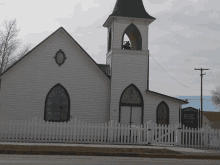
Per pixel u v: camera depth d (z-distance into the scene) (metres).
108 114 24.47
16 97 23.03
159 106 25.12
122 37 25.28
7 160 11.53
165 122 25.02
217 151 17.05
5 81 23.00
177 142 19.75
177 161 13.32
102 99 24.55
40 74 23.56
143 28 25.62
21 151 13.89
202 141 20.27
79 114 23.94
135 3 26.16
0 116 22.69
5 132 18.45
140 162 12.41
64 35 24.16
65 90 23.89
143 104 24.83
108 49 27.22
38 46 23.56
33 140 18.56
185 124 27.97
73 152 14.29
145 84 25.05
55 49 24.02
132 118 24.61
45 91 23.55
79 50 24.34
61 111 23.70
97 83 24.56
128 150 15.60
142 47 25.41
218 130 19.89
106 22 26.92
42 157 12.81
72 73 24.14
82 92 24.20
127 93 24.81
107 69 26.22
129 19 25.42
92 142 19.27
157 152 15.29
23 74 23.28
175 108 25.22
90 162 11.75
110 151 14.90
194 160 14.05
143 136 20.48
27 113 23.08
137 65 25.14
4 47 39.59
